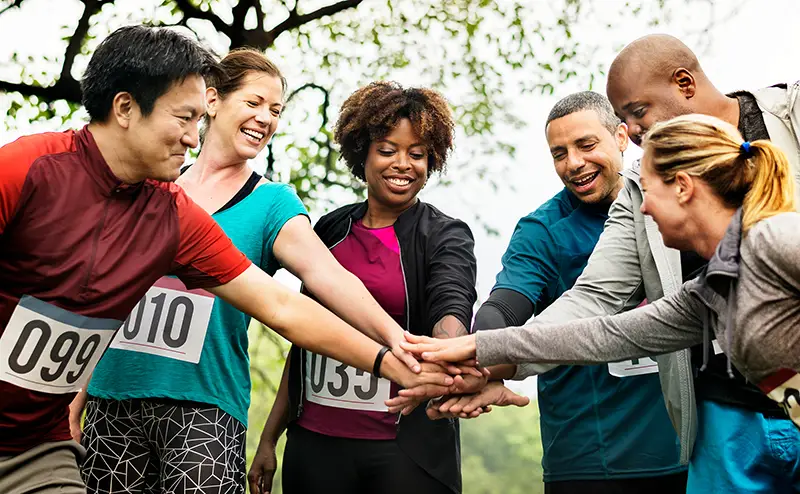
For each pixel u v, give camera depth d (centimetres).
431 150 347
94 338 250
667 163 240
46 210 239
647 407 333
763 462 267
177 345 309
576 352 269
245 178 335
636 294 311
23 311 240
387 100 344
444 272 329
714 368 278
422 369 308
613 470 334
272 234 325
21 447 248
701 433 282
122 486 312
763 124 288
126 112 244
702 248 243
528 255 351
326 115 841
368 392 328
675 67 299
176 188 271
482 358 284
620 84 307
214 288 282
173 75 243
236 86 332
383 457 323
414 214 349
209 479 300
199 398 307
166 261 261
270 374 847
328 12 848
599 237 331
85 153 246
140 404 309
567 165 348
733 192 234
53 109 788
